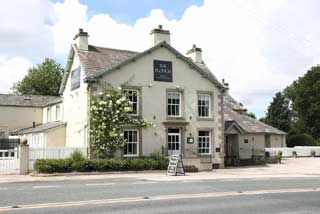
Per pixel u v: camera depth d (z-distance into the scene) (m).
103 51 31.98
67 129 33.28
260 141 42.16
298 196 13.98
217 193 14.48
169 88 31.11
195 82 32.41
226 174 26.17
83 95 29.34
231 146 39.66
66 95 33.97
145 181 19.66
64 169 24.47
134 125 29.08
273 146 54.47
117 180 20.45
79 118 30.11
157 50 30.92
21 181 20.12
